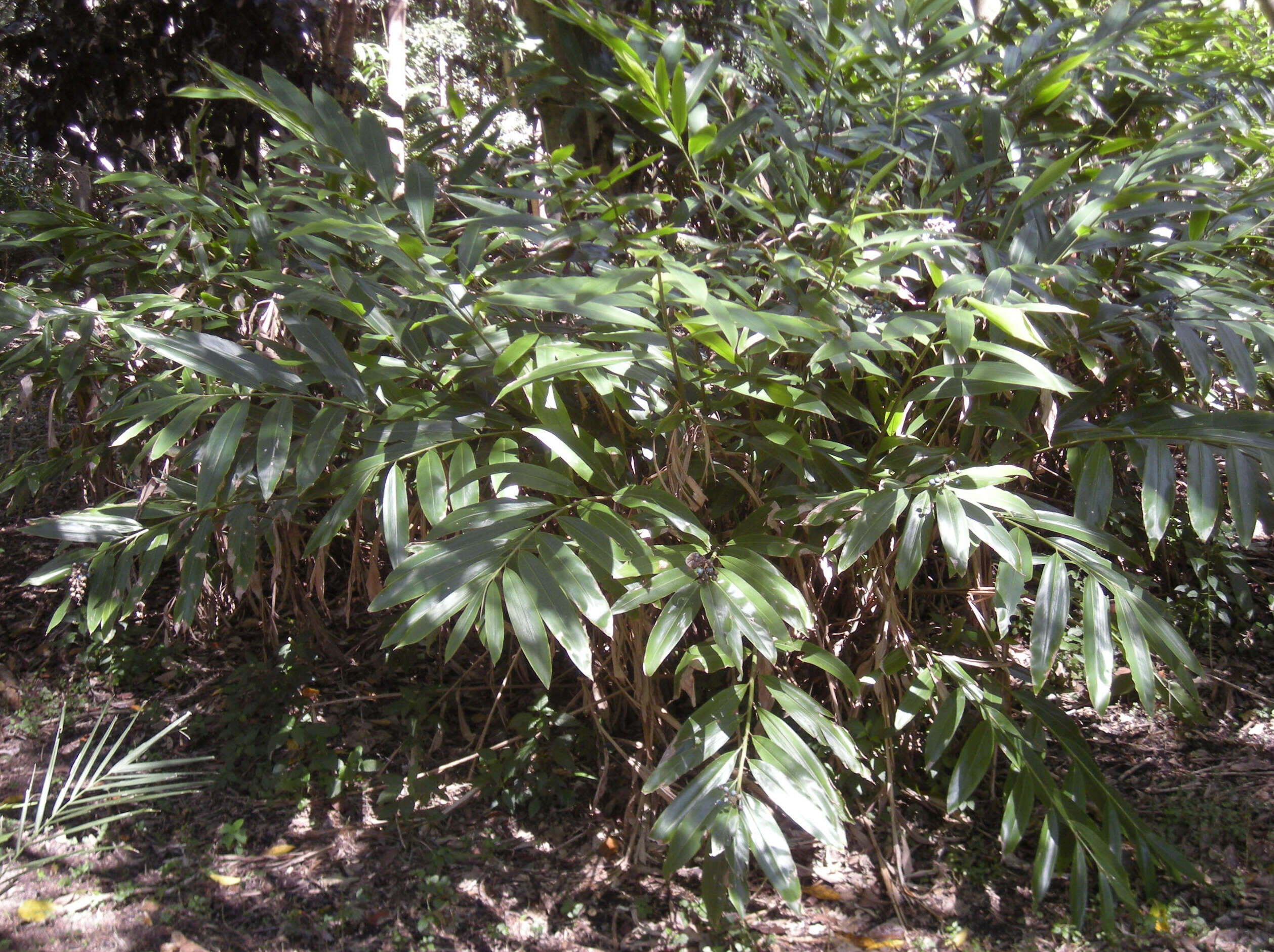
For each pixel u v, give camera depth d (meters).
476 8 5.74
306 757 3.05
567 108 3.19
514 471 2.11
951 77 3.53
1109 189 2.50
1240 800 2.86
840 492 2.37
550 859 2.67
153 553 2.48
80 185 5.52
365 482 2.15
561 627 1.85
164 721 3.27
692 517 2.12
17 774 3.01
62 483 3.85
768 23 3.01
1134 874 2.62
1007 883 2.58
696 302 1.78
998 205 2.83
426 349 2.47
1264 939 2.36
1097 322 2.38
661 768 2.13
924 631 2.88
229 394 2.36
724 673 2.85
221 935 2.38
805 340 2.23
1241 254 2.95
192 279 3.15
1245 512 2.09
